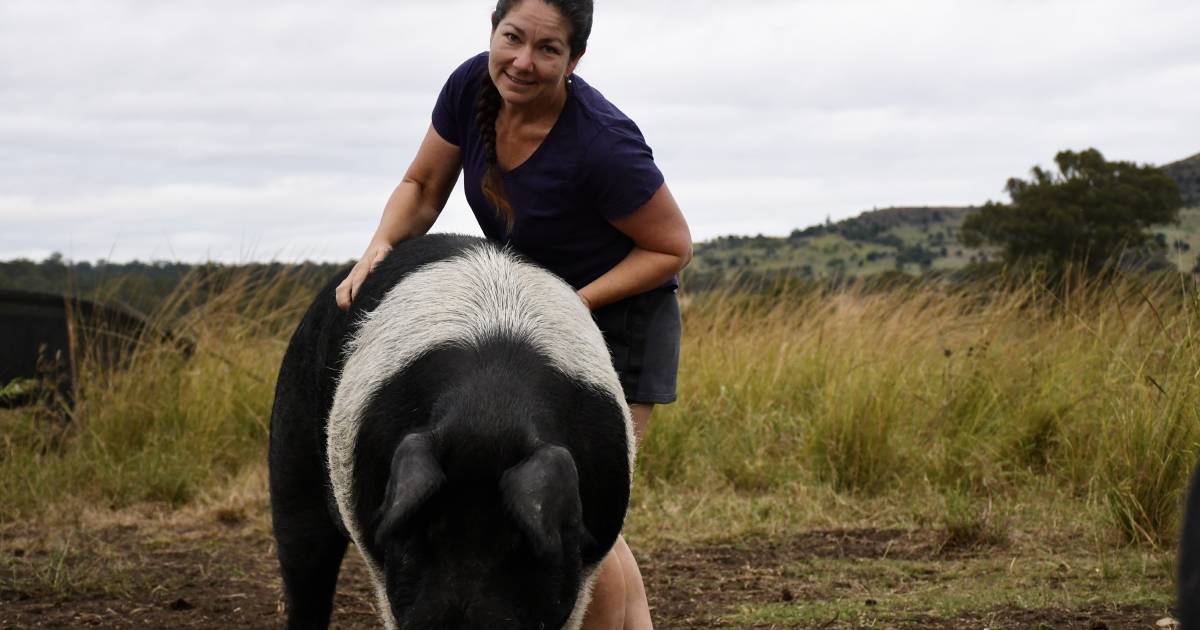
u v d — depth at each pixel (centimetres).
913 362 889
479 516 283
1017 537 634
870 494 746
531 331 333
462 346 325
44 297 920
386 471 320
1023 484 739
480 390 307
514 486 265
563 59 365
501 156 386
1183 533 171
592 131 376
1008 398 823
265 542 698
